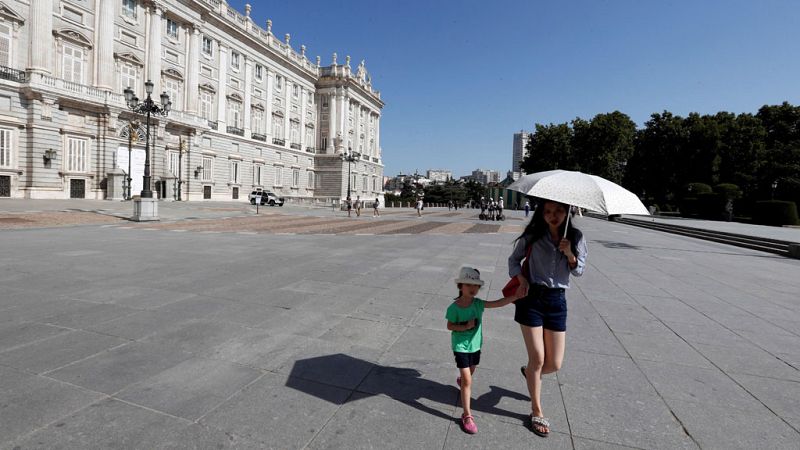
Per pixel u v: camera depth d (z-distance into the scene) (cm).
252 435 269
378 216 3488
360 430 280
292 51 6312
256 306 570
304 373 363
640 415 313
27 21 2959
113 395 312
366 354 412
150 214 1991
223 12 4744
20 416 279
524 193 301
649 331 520
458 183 14112
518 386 357
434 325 511
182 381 339
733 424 303
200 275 764
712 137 5078
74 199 3080
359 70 7775
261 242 1320
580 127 5969
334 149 6925
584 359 421
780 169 4284
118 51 3550
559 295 303
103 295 599
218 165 4788
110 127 3416
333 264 936
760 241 1762
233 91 5038
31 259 871
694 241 2047
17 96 2898
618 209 278
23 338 421
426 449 261
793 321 588
